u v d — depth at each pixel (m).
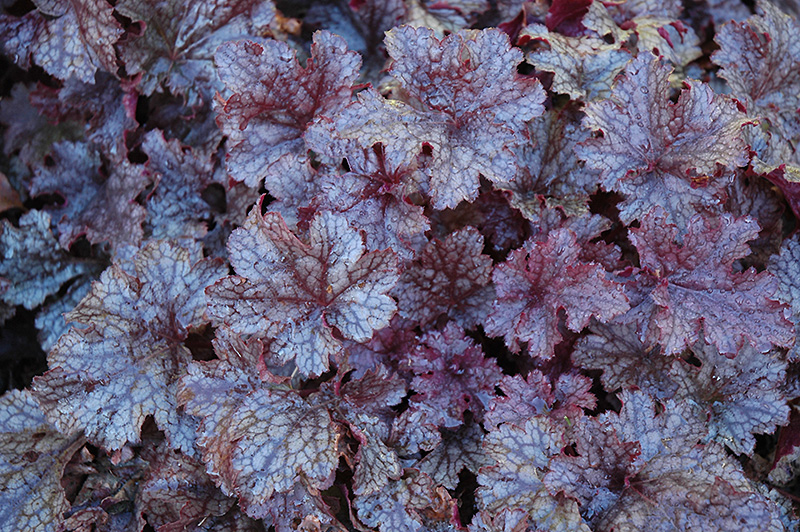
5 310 0.87
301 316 0.80
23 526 0.81
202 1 0.88
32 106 0.91
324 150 0.82
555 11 0.88
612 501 0.78
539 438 0.79
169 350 0.83
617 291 0.80
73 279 0.88
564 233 0.81
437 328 0.85
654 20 0.89
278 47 0.82
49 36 0.87
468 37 0.86
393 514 0.79
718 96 0.83
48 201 0.92
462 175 0.80
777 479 0.82
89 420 0.81
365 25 0.91
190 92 0.89
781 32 0.88
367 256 0.79
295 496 0.79
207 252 0.87
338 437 0.79
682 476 0.78
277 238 0.79
